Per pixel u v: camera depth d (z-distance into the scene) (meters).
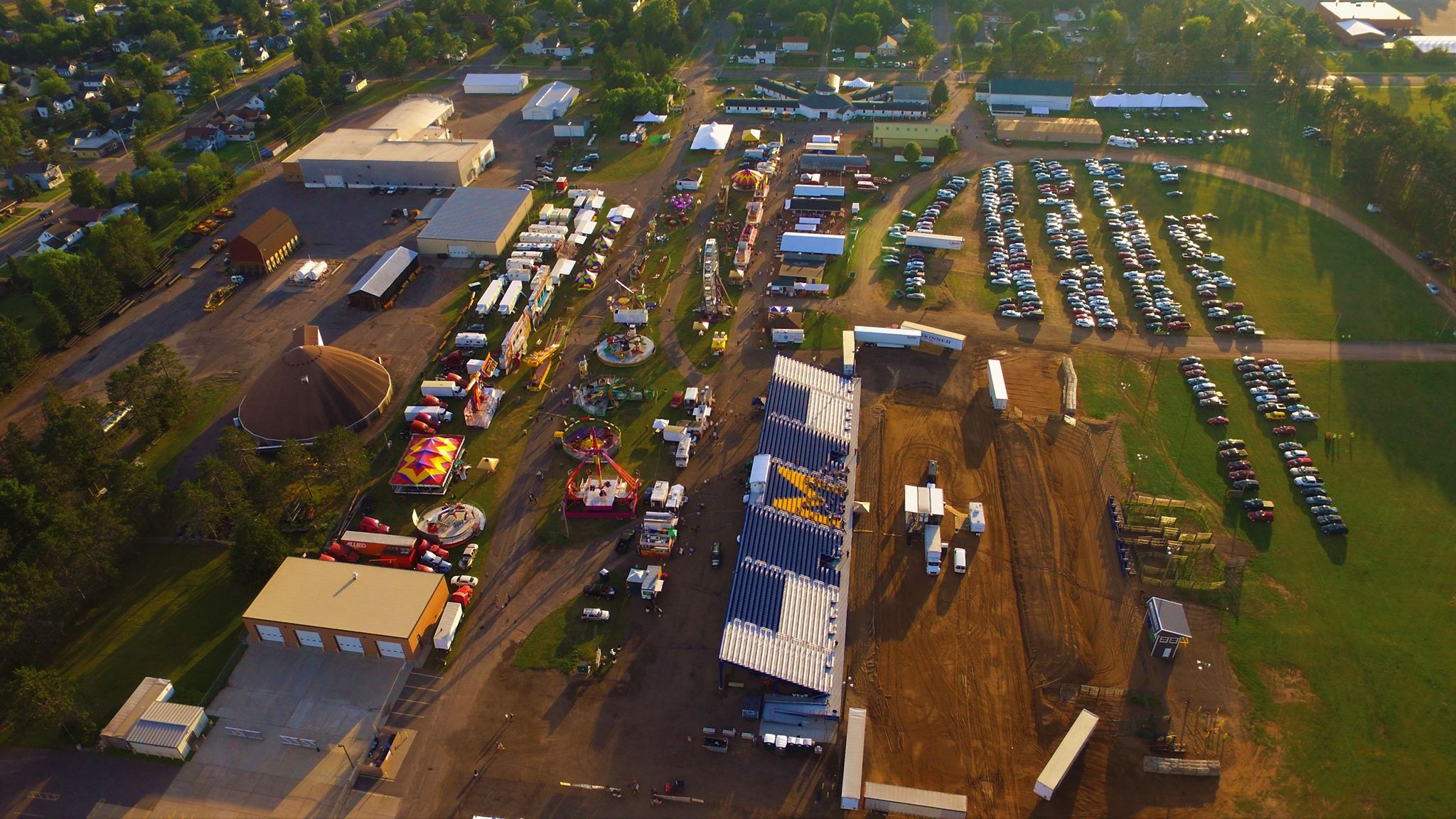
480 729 87.50
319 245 171.38
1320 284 154.50
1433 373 132.88
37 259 154.38
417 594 96.38
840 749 85.19
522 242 167.88
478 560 104.94
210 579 102.75
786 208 181.62
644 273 160.62
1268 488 113.56
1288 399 127.38
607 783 82.62
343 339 144.38
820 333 143.12
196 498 102.06
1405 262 160.38
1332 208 178.12
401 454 120.75
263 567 98.38
